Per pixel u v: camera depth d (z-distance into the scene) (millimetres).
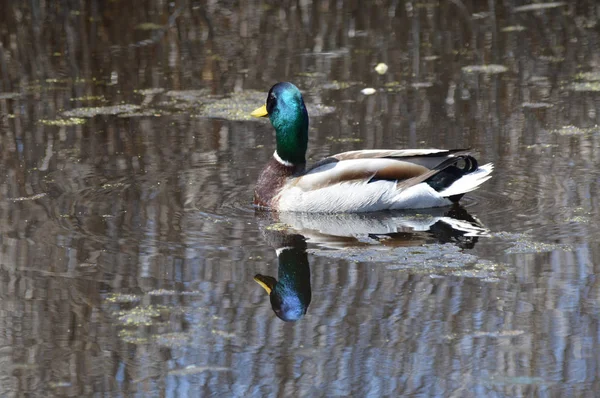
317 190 12805
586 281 10242
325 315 9742
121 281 10617
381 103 17688
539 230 11734
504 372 8547
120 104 18234
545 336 9133
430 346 9039
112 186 13742
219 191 13570
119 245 11578
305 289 10312
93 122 17109
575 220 11977
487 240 11523
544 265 10695
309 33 22906
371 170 12820
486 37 22031
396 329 9375
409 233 11922
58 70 20625
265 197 13086
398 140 15531
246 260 11125
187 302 10109
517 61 20094
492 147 15023
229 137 16094
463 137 15570
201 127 16688
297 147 13234
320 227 12266
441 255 11117
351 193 12734
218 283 10539
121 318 9781
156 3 25203
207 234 11969
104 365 8906
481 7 24531
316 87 18922
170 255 11258
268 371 8711
